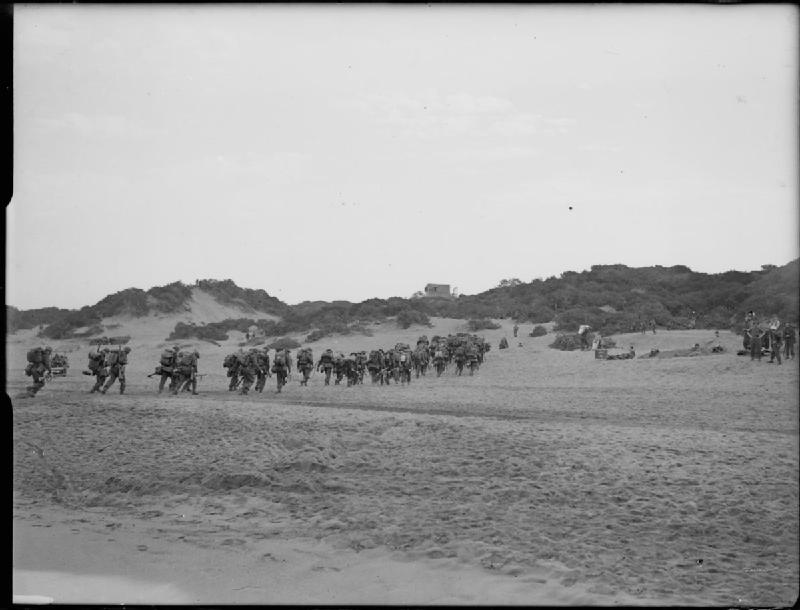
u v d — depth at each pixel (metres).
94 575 10.32
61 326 75.31
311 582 10.04
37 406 25.52
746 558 11.19
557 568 10.48
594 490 14.80
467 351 43.88
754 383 31.88
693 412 25.33
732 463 16.88
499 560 10.84
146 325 78.75
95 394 31.44
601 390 33.16
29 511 13.98
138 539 12.09
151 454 18.11
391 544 11.70
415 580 10.07
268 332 72.25
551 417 24.00
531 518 13.04
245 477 15.76
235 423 21.47
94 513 13.85
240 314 89.94
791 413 24.72
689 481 15.42
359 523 12.77
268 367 34.50
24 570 10.45
